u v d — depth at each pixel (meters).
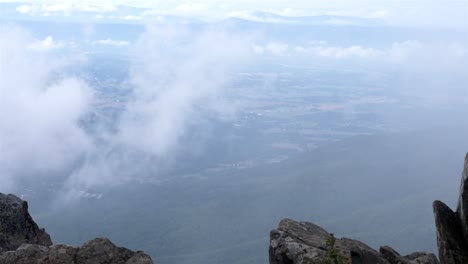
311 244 15.98
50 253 15.83
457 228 13.50
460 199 13.63
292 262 15.34
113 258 15.95
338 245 15.52
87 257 15.86
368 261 14.56
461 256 12.88
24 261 15.58
